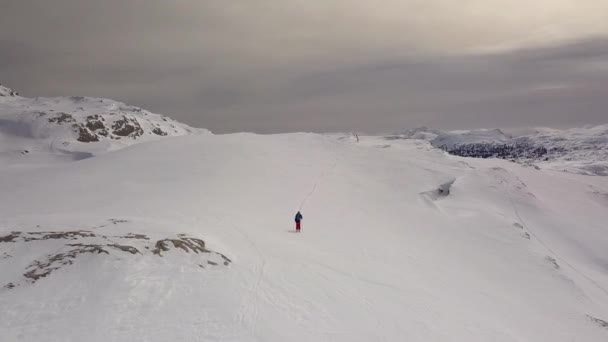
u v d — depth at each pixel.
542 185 89.69
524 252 44.81
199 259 22.77
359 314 20.64
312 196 52.75
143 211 35.62
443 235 46.25
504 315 26.80
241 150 72.38
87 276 19.12
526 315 28.31
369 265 29.67
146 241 23.09
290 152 76.31
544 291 35.84
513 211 63.06
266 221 38.41
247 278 22.19
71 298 17.61
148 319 16.88
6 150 132.62
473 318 23.89
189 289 19.64
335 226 40.88
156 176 55.28
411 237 42.72
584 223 66.56
